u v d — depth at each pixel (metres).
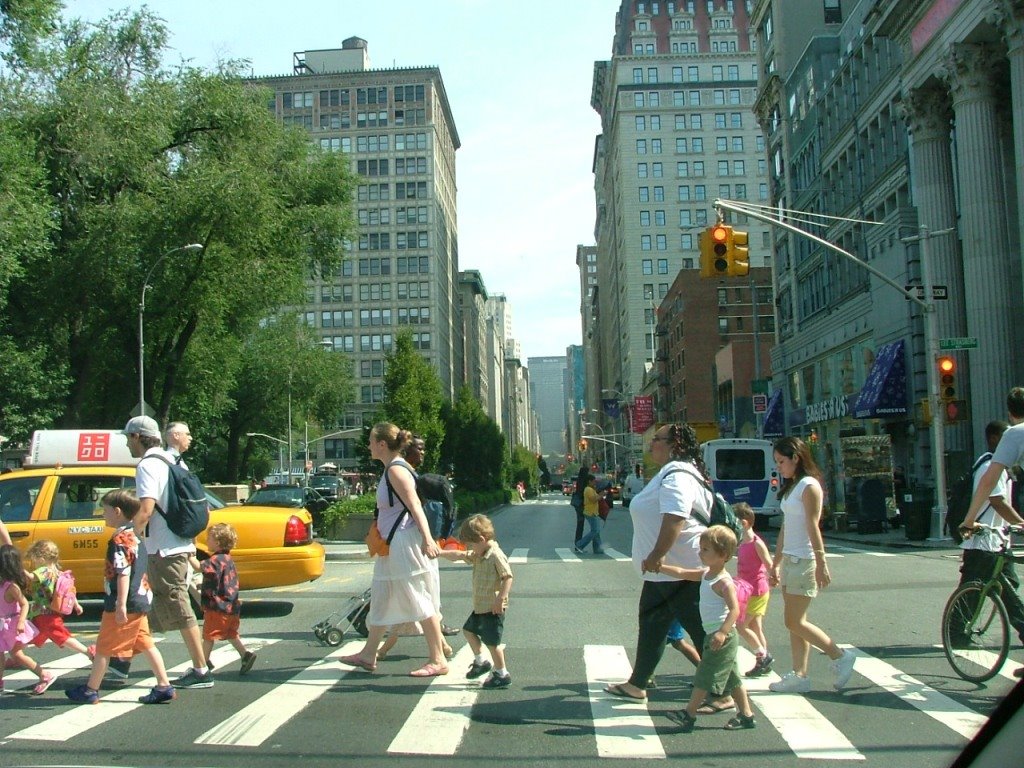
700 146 121.25
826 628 10.48
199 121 30.39
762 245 119.06
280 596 14.14
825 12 53.03
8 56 24.78
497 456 65.50
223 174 27.83
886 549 22.02
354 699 7.66
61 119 26.84
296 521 12.41
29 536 11.66
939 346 22.86
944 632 8.08
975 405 29.03
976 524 7.88
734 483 32.22
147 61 29.97
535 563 19.48
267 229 29.53
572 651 9.54
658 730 6.66
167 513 7.78
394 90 121.62
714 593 6.73
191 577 8.75
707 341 86.88
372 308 120.25
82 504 11.99
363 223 120.94
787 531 7.62
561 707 7.32
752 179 120.69
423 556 8.45
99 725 6.93
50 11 23.81
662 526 6.77
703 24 123.00
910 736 6.42
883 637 9.92
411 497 8.17
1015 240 30.06
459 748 6.29
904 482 29.84
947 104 32.16
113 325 30.02
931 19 30.69
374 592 8.52
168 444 8.03
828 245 21.41
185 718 7.11
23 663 7.92
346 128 121.56
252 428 62.25
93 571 11.72
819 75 46.44
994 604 7.76
